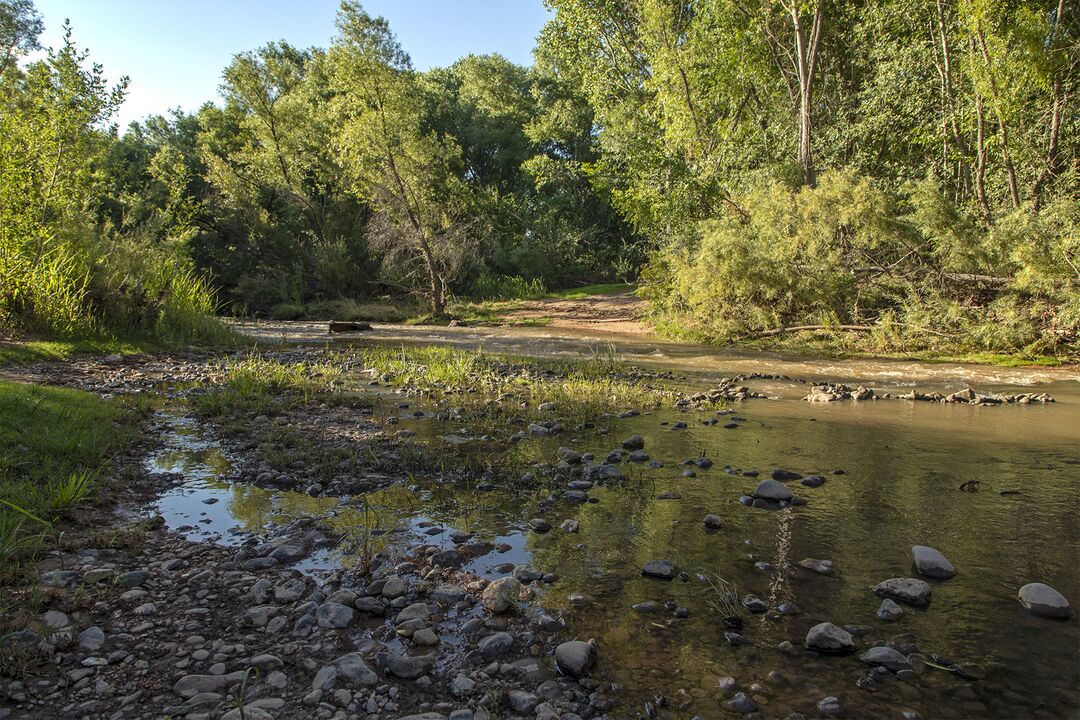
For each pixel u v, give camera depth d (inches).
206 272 1327.5
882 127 853.8
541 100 1744.6
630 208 956.0
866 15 889.5
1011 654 119.7
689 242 843.4
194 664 115.0
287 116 1461.6
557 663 114.7
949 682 111.1
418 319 1147.9
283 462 237.5
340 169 1457.9
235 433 283.6
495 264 1594.5
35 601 131.3
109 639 122.0
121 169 1325.0
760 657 119.0
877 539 173.8
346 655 116.7
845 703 105.5
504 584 143.6
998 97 649.0
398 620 131.0
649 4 989.8
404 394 393.4
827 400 387.2
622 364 547.2
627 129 991.6
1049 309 572.4
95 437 243.6
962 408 365.7
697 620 132.0
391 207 1252.5
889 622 131.4
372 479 223.5
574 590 144.9
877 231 650.8
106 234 706.2
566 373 489.1
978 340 605.9
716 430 304.3
